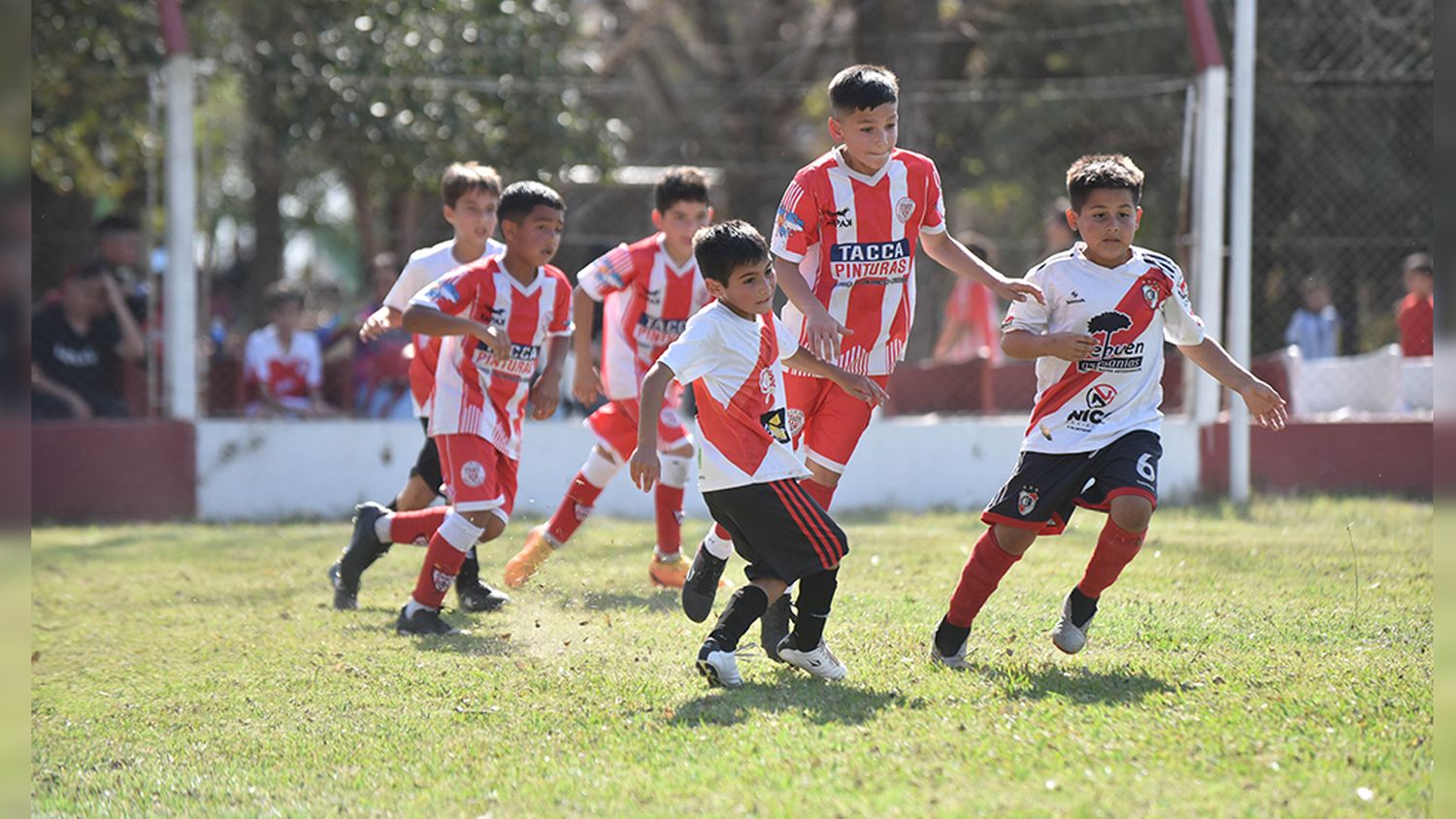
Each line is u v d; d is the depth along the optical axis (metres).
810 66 67.88
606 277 24.12
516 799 13.41
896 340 20.64
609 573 25.88
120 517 37.25
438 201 51.94
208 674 19.05
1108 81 45.72
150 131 38.09
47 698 18.03
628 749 14.70
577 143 47.84
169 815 13.52
